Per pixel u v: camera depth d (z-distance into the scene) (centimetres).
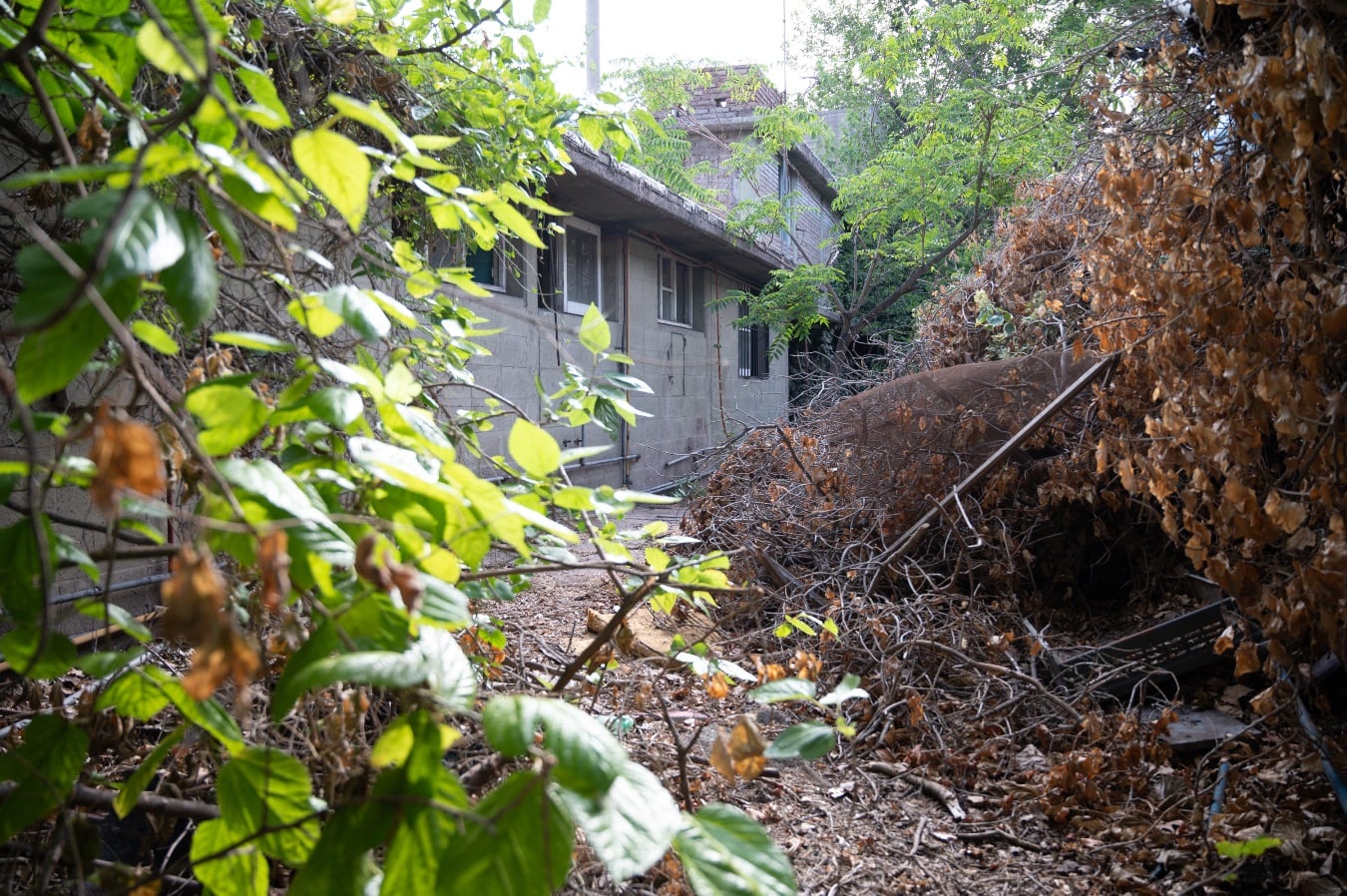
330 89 315
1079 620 472
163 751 146
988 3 1088
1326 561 254
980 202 1153
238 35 248
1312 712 333
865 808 296
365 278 285
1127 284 357
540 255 896
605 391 211
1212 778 305
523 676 279
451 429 228
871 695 378
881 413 545
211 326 203
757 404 1692
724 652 428
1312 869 245
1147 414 391
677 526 600
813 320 1370
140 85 199
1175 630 377
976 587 461
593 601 517
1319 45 246
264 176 112
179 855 202
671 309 1308
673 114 1268
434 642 123
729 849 119
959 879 255
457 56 342
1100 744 332
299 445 149
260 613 158
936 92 1423
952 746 339
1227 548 326
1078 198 526
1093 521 482
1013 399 505
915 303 1570
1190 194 317
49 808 130
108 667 127
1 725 228
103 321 90
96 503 81
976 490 497
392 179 310
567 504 179
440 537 140
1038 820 290
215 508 107
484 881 101
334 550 112
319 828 129
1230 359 286
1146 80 359
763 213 1226
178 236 90
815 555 509
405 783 109
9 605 119
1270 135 273
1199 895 243
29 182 92
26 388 88
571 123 345
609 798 109
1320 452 263
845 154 1755
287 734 196
